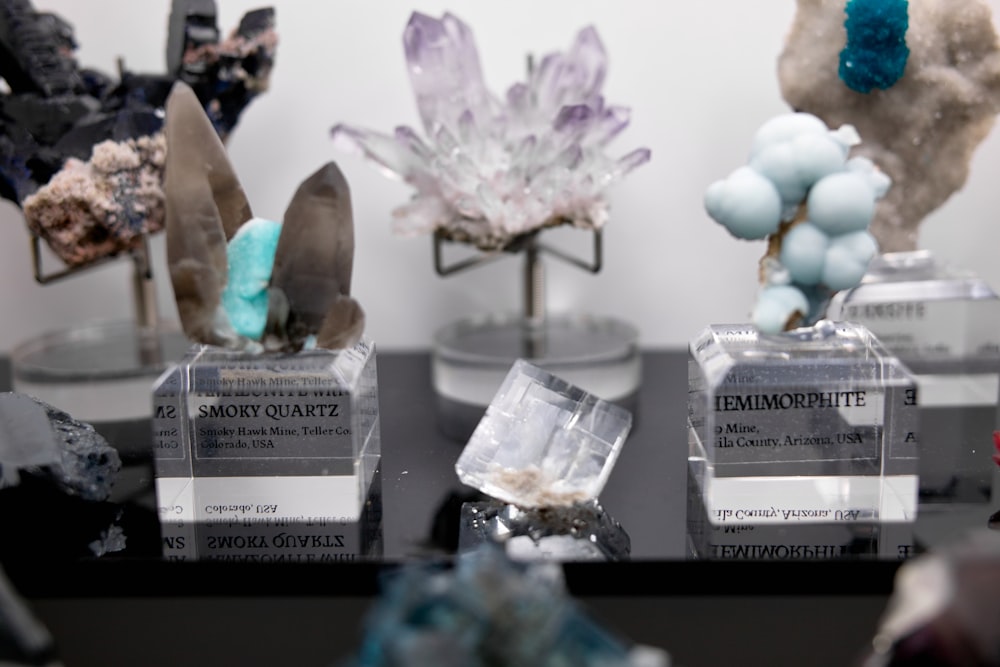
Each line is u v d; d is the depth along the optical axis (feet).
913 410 1.20
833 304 1.39
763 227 1.18
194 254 1.21
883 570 1.12
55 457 1.19
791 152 1.17
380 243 1.62
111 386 1.42
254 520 1.22
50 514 1.23
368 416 1.27
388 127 1.58
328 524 1.21
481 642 0.89
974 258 1.58
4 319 1.63
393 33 1.56
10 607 1.01
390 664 0.88
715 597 1.13
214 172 1.23
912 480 1.21
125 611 1.15
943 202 1.40
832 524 1.19
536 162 1.36
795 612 1.14
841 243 1.18
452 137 1.36
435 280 1.64
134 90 1.42
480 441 1.23
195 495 1.24
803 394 1.20
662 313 1.64
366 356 1.28
